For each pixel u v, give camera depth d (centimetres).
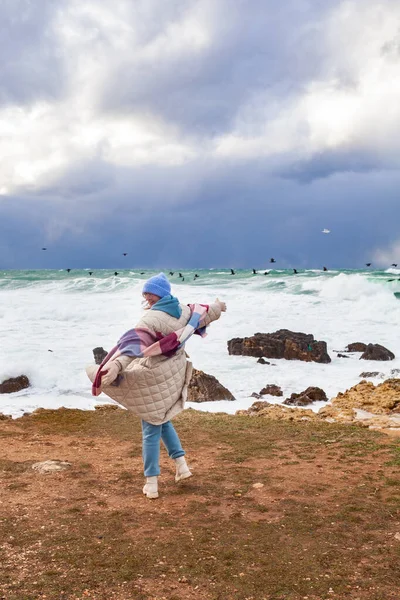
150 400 430
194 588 295
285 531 371
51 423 780
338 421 819
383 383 1098
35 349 1457
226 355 1572
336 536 361
